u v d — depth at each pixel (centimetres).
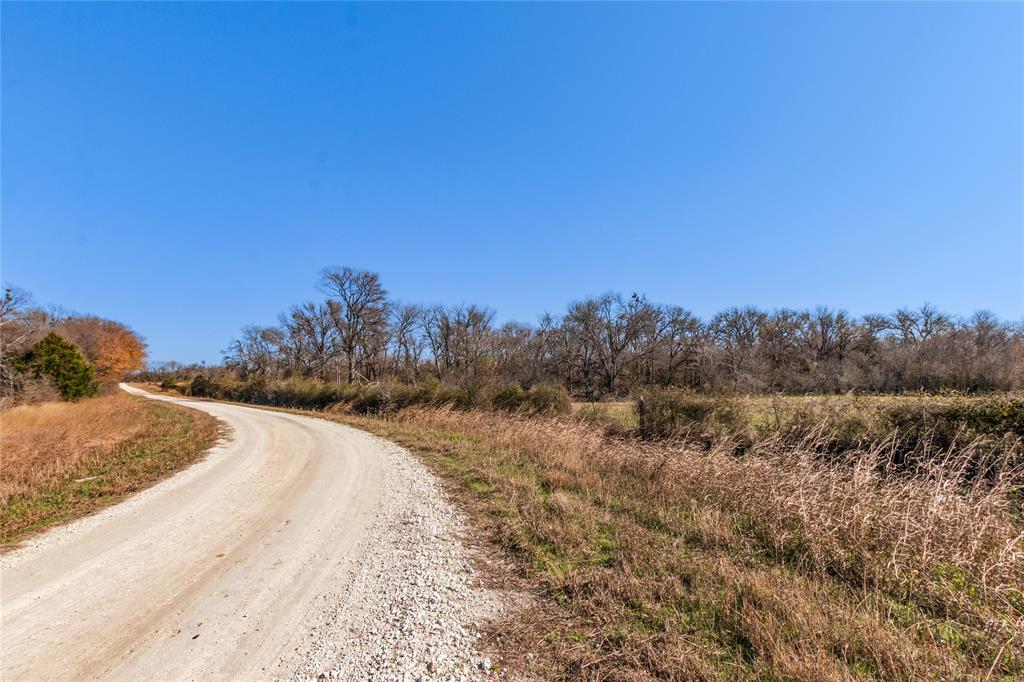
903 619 404
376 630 397
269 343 6581
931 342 3462
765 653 347
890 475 686
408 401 2470
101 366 5472
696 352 5366
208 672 338
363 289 5516
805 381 2734
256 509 776
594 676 326
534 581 490
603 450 1115
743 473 769
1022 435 736
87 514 741
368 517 732
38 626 403
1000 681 323
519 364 5559
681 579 477
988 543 495
